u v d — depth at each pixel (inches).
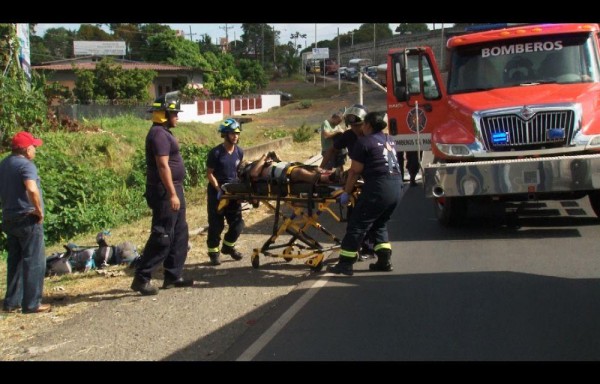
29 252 266.8
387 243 295.0
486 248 326.3
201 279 305.6
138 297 281.4
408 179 596.7
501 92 366.9
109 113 1371.8
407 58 410.6
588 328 209.5
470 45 389.1
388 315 233.9
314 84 3415.4
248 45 4562.0
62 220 514.3
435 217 417.4
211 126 1294.3
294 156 878.4
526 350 195.3
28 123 741.9
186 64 2361.0
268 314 246.2
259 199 312.2
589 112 337.4
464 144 347.6
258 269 318.0
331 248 315.9
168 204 276.1
